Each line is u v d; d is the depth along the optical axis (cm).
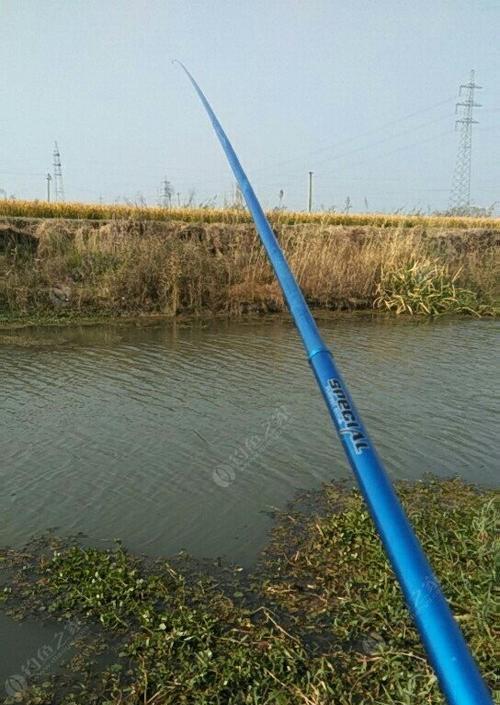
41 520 455
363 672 304
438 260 1527
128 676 309
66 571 388
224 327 1143
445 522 444
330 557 409
